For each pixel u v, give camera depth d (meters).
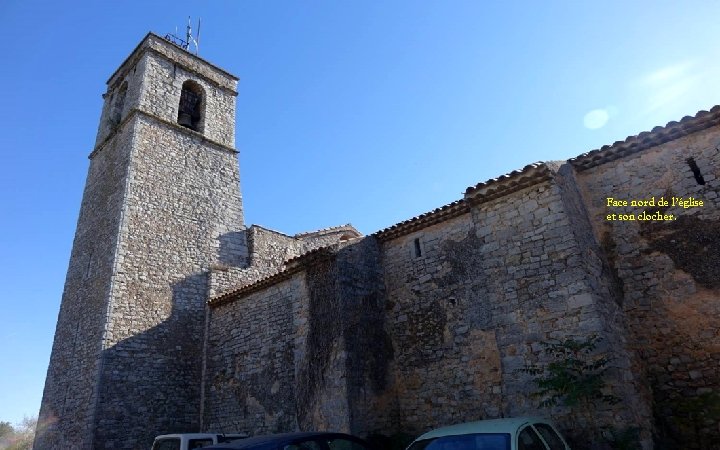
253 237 18.94
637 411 7.37
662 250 8.69
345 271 11.52
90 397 13.45
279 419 12.13
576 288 8.09
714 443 7.40
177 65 20.22
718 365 7.70
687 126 8.65
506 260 9.17
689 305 8.20
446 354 10.58
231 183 19.73
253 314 14.30
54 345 16.42
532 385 8.11
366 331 11.27
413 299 11.61
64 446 13.71
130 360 14.17
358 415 10.18
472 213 10.08
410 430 10.68
